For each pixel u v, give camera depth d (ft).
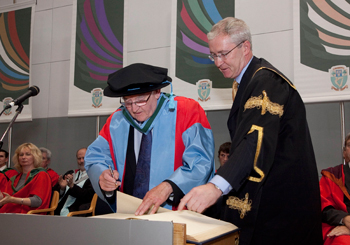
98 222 2.50
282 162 3.63
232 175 3.15
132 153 5.00
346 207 7.72
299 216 3.51
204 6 12.18
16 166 12.55
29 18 15.38
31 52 15.20
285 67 11.95
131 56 14.71
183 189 4.02
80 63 14.05
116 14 13.93
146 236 2.35
